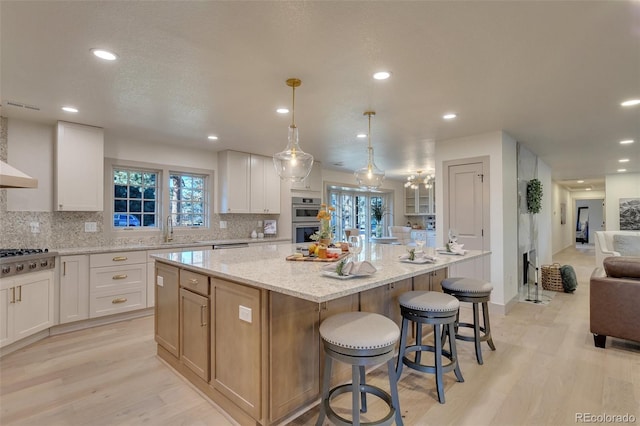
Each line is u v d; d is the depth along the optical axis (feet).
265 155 18.54
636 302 9.52
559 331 11.60
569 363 9.02
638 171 26.11
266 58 7.43
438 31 6.35
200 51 7.13
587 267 25.34
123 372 8.64
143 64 7.72
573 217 43.68
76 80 8.57
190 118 11.87
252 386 6.28
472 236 14.40
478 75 8.30
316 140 15.19
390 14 5.82
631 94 9.57
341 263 6.35
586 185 36.83
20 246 11.65
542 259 22.59
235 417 6.75
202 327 7.59
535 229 20.03
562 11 5.70
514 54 7.23
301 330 6.71
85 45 6.86
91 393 7.63
